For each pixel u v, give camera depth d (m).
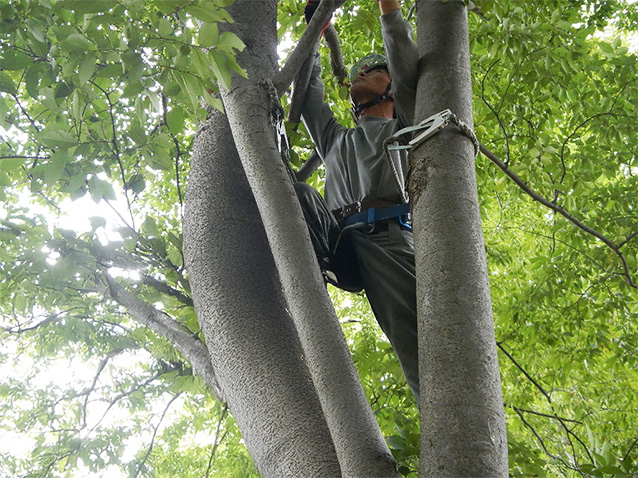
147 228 3.69
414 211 2.16
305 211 2.70
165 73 2.71
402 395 5.16
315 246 2.68
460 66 2.53
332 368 1.95
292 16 4.73
